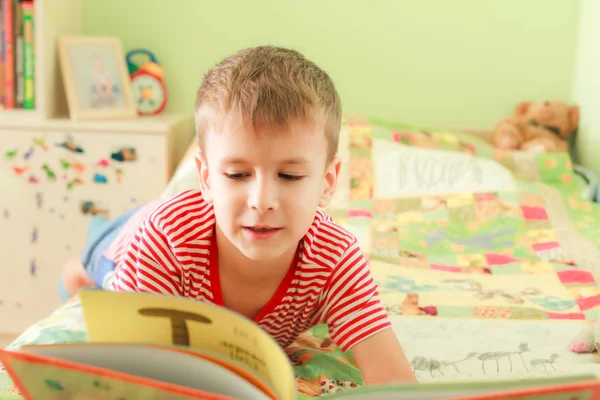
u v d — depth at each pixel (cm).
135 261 93
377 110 254
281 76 75
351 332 92
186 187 164
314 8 248
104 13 248
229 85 74
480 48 249
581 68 241
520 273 147
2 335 222
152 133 212
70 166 212
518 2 246
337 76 253
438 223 179
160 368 59
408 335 112
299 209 73
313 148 73
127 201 215
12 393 81
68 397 59
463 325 117
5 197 213
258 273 90
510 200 189
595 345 104
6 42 218
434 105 253
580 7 244
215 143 74
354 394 59
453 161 205
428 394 57
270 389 58
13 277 218
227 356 62
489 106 253
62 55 221
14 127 210
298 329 102
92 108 222
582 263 153
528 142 236
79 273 152
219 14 248
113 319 63
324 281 92
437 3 247
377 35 249
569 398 54
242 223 73
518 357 104
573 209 192
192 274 91
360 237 167
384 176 199
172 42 250
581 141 238
